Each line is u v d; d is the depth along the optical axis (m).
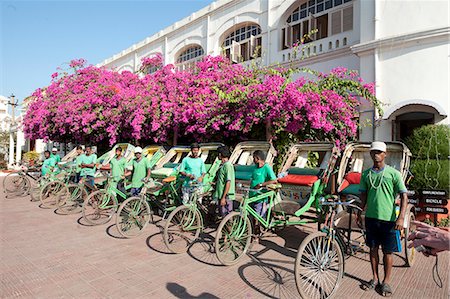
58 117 12.39
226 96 7.25
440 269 4.29
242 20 12.90
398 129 8.20
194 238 5.15
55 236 5.68
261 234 5.05
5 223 6.63
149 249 5.00
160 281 3.86
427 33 7.57
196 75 9.32
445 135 6.58
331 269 3.68
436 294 3.56
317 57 10.27
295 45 10.14
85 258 4.60
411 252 4.42
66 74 14.45
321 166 5.55
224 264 4.32
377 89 8.36
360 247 4.84
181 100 8.70
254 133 8.08
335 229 3.98
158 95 9.69
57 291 3.59
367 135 8.52
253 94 6.69
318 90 7.00
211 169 6.49
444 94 7.45
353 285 3.80
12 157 23.20
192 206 5.13
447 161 6.41
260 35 12.30
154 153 9.36
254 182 4.99
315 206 5.13
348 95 7.97
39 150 24.58
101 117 10.97
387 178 3.62
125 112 10.23
